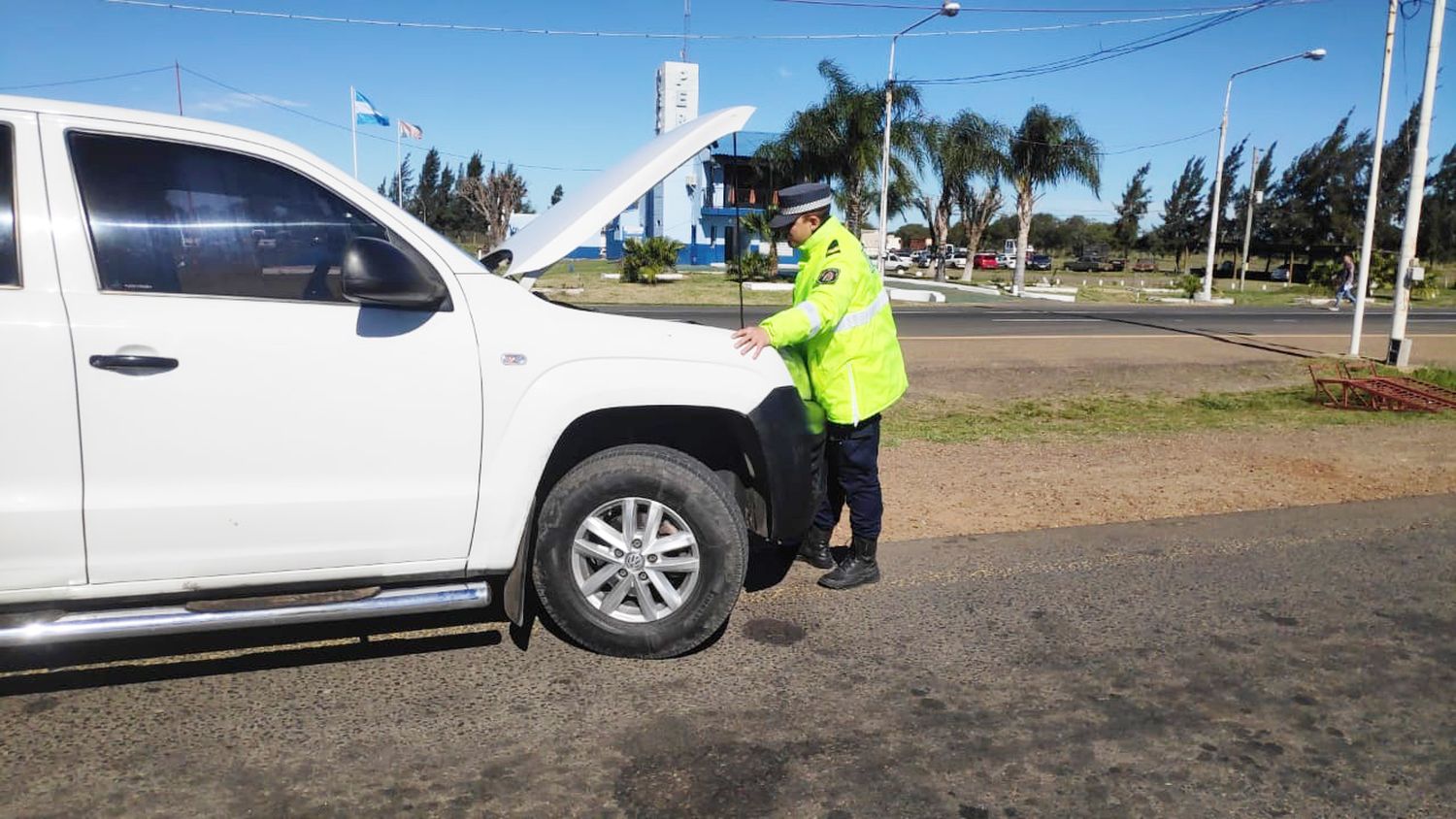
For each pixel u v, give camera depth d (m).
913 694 3.81
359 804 2.98
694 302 27.16
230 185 3.43
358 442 3.49
